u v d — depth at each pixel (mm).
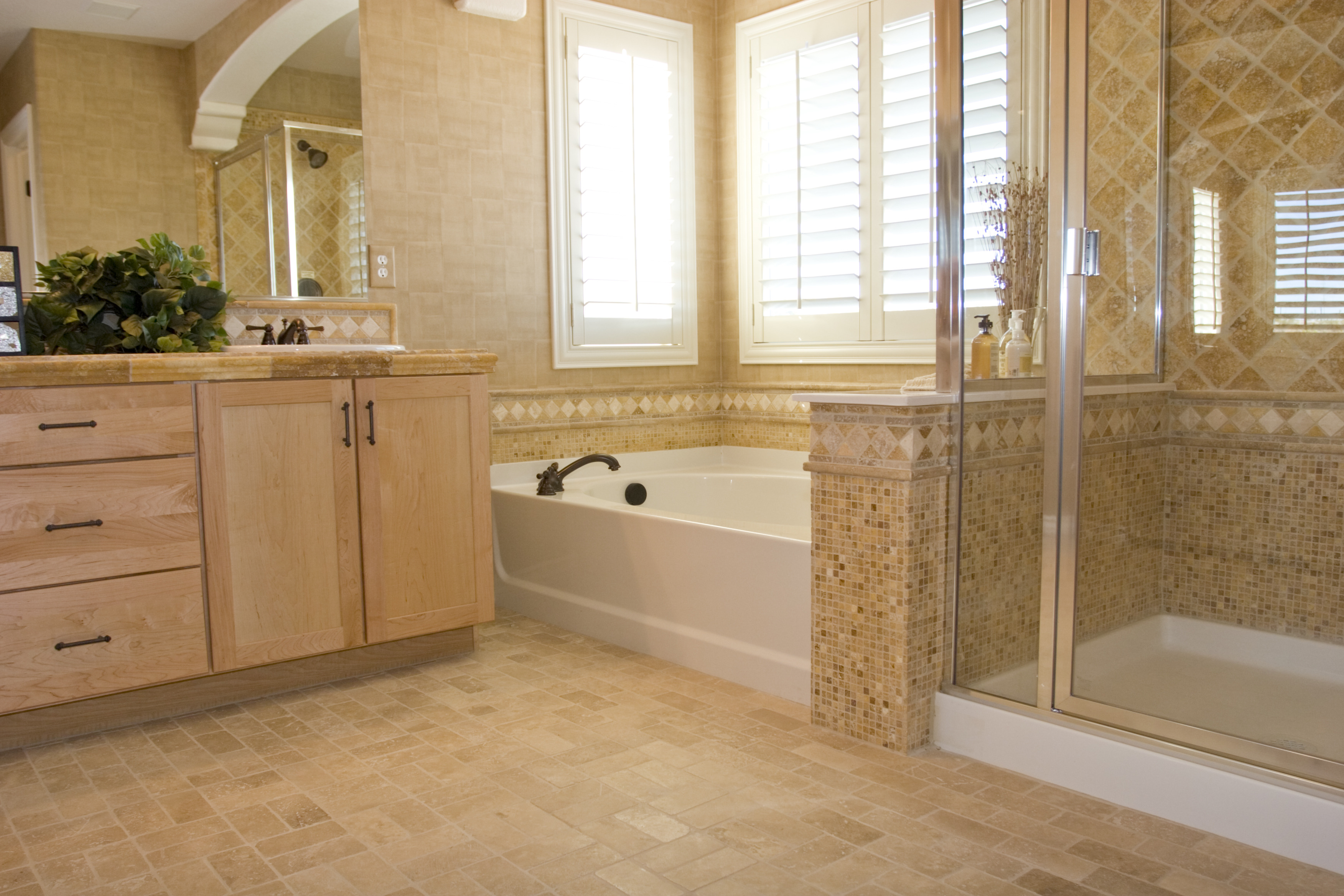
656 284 4078
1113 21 2018
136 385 2314
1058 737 2016
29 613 2207
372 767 2146
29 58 2660
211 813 1935
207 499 2430
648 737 2297
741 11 4090
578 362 3875
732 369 4262
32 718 2293
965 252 2184
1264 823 1737
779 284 4012
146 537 2348
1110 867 1684
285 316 3172
